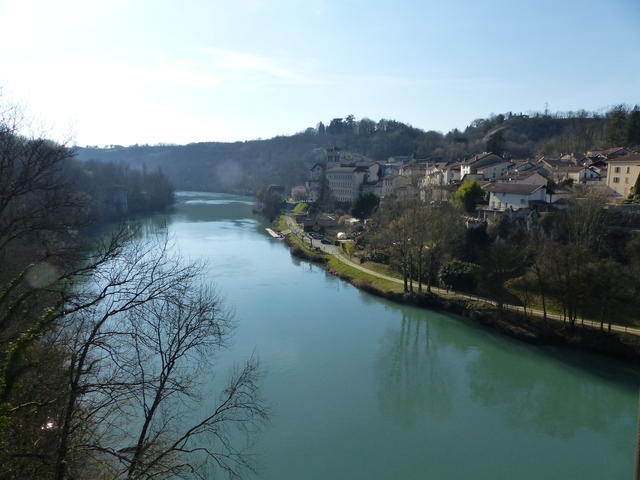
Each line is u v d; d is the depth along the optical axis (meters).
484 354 44.38
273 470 26.73
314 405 34.12
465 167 103.75
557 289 47.31
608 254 54.16
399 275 68.56
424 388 37.78
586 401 36.47
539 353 44.31
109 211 122.31
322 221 113.25
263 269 75.06
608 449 30.36
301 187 185.12
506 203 68.94
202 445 28.09
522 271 56.16
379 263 74.44
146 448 16.11
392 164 172.25
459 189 77.31
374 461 28.09
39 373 16.30
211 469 25.89
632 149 99.06
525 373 40.78
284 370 39.25
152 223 123.81
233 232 112.19
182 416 30.09
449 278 59.41
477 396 36.94
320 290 63.72
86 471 17.59
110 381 17.52
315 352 43.19
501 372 41.00
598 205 56.12
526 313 49.84
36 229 16.67
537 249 55.97
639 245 52.34
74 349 16.33
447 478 26.91
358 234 91.69
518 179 76.94
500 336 48.41
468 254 64.19
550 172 93.19
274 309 54.91
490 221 65.50
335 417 32.78
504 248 57.41
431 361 42.78
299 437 30.11
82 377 19.67
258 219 139.62
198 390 32.88
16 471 13.47
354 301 59.00
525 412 34.84
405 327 50.75
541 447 30.38
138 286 19.22
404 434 31.11
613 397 36.91
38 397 15.82
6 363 13.92
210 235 106.62
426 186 95.88
